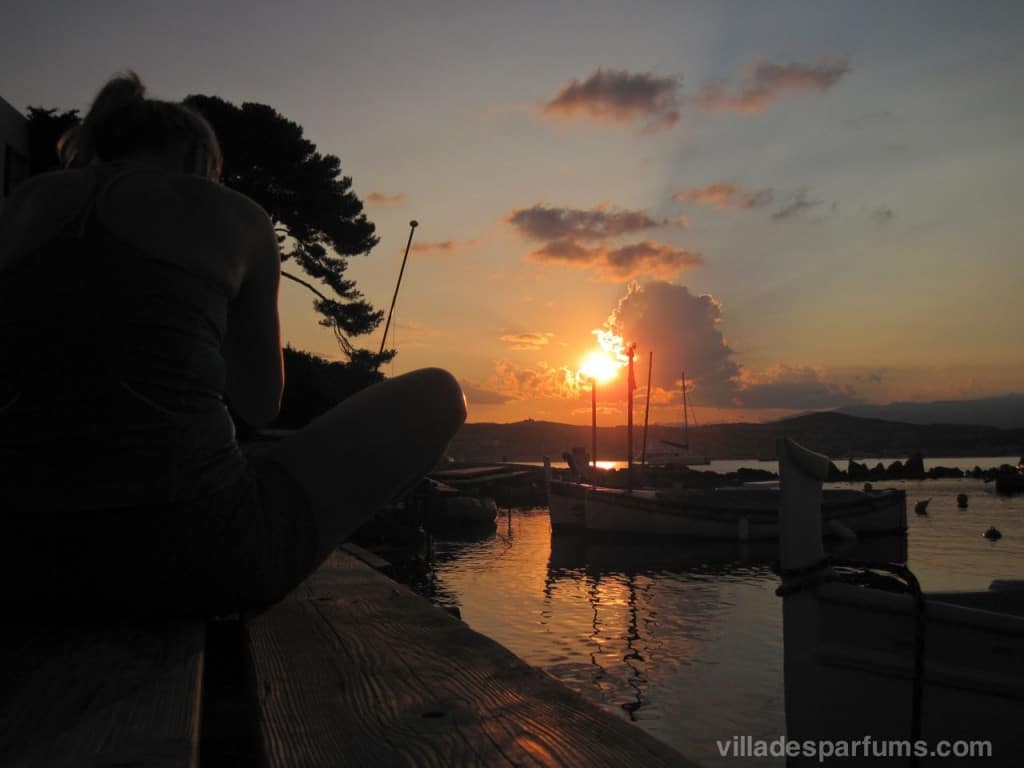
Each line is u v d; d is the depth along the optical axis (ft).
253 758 5.36
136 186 5.94
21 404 5.32
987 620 15.67
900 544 117.39
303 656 6.22
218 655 7.29
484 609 66.33
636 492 141.08
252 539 5.89
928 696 15.84
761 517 125.70
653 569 93.04
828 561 16.22
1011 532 133.90
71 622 5.73
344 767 3.96
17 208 5.97
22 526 5.33
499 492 211.20
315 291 123.54
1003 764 15.64
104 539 5.36
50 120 50.96
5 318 5.48
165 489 5.46
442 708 4.91
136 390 5.43
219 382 6.03
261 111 112.06
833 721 16.15
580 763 4.00
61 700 4.38
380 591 9.20
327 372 135.44
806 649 16.26
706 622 59.98
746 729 34.50
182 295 5.74
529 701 5.04
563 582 82.07
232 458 6.07
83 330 5.40
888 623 16.01
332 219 116.88
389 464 6.84
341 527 6.64
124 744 3.76
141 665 5.00
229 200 6.38
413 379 7.28
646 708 37.76
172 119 6.66
